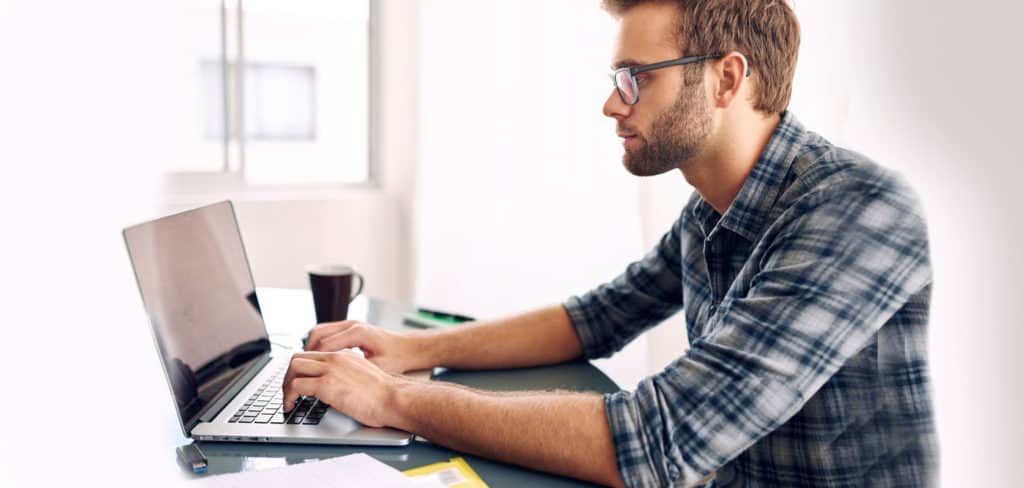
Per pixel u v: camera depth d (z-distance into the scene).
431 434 0.96
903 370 1.00
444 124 2.87
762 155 1.09
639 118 1.08
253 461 0.91
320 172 3.68
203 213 1.22
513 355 1.30
